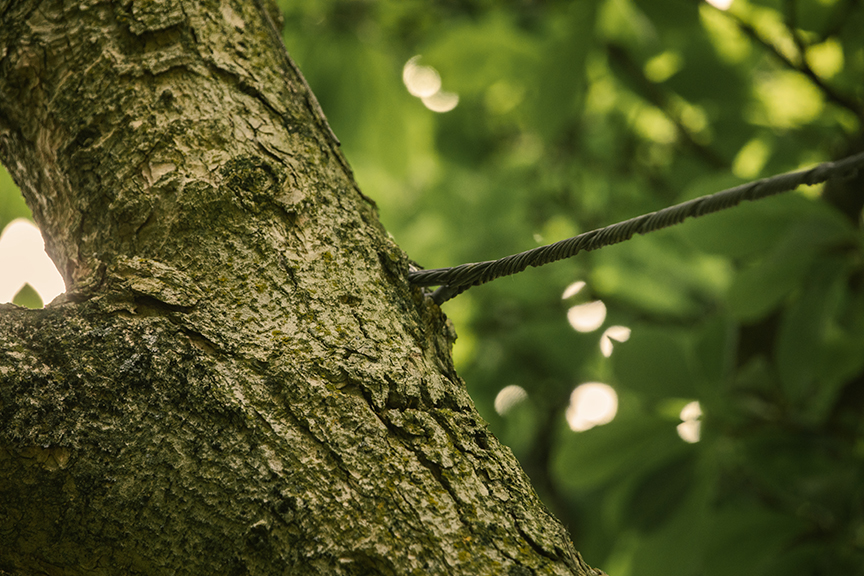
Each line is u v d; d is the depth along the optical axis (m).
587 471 3.67
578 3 4.11
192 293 2.65
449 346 2.72
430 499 2.61
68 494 2.61
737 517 3.65
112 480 2.61
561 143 6.11
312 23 5.08
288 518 2.60
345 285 2.68
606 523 5.16
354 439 2.62
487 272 2.68
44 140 2.74
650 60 5.01
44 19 2.75
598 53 5.03
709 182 3.33
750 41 4.77
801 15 4.17
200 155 2.70
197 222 2.68
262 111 2.73
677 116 5.18
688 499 3.64
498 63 4.73
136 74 2.72
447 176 6.35
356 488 2.61
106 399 2.62
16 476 2.61
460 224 5.70
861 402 4.20
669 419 3.60
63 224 2.72
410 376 2.65
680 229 3.37
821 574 3.59
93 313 2.64
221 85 2.73
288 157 2.72
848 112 4.65
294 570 2.59
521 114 5.76
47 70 2.74
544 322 5.55
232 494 2.61
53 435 2.61
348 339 2.65
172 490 2.61
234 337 2.64
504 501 2.62
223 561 2.60
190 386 2.62
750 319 3.44
